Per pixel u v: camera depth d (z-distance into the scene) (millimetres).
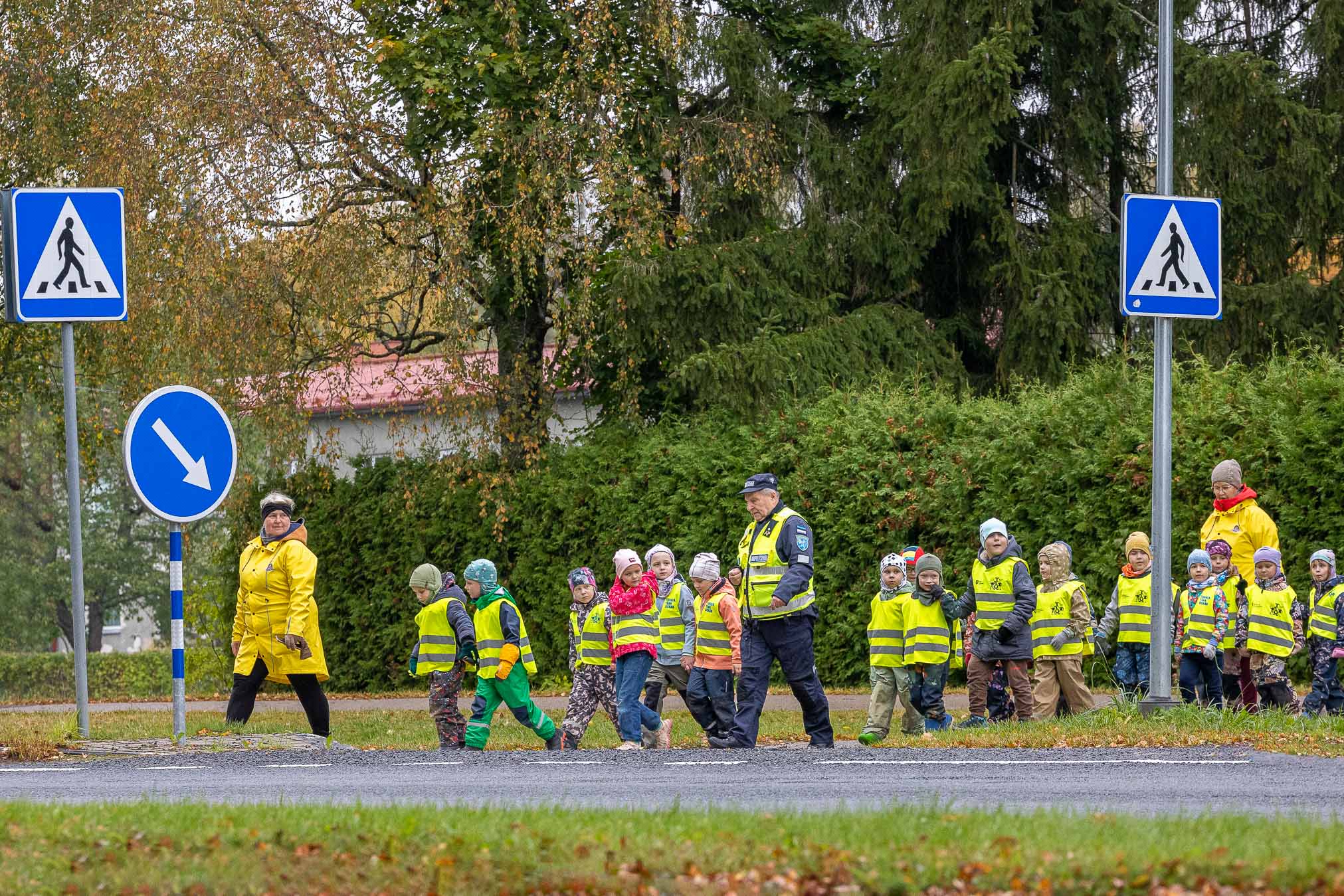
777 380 44531
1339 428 35094
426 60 43594
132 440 21797
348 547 51438
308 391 45375
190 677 56031
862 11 55562
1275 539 29094
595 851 11367
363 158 43250
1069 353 49344
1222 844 11367
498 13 44500
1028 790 15945
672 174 48625
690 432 45906
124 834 12336
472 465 46781
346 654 51469
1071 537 38500
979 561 28797
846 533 41594
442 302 43906
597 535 46469
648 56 48156
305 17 42969
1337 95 48031
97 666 86625
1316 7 48000
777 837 11898
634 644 26094
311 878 10914
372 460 52250
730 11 52188
